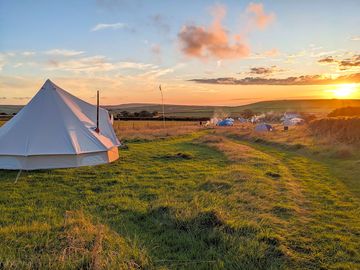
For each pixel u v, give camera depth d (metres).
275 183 10.12
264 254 5.00
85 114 16.27
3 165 12.81
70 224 5.91
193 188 9.70
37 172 12.36
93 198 8.63
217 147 20.84
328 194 8.95
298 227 6.31
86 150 13.80
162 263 4.86
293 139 25.11
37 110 14.08
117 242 5.25
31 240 5.21
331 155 16.25
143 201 8.37
